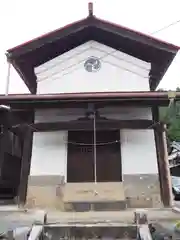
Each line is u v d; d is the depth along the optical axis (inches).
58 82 460.4
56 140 414.9
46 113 425.7
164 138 401.7
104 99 359.3
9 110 387.2
